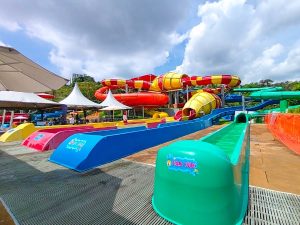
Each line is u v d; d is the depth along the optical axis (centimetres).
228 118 2795
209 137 739
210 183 244
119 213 281
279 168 475
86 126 1292
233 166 270
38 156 645
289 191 347
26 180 417
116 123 1697
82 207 299
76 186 381
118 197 331
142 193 345
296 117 673
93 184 390
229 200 247
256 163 516
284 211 281
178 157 269
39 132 894
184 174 258
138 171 469
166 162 280
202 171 249
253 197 324
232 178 257
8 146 842
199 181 248
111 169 487
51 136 787
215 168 246
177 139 1012
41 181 411
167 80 3925
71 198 330
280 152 641
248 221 257
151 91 4312
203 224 240
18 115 3497
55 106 1872
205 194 244
